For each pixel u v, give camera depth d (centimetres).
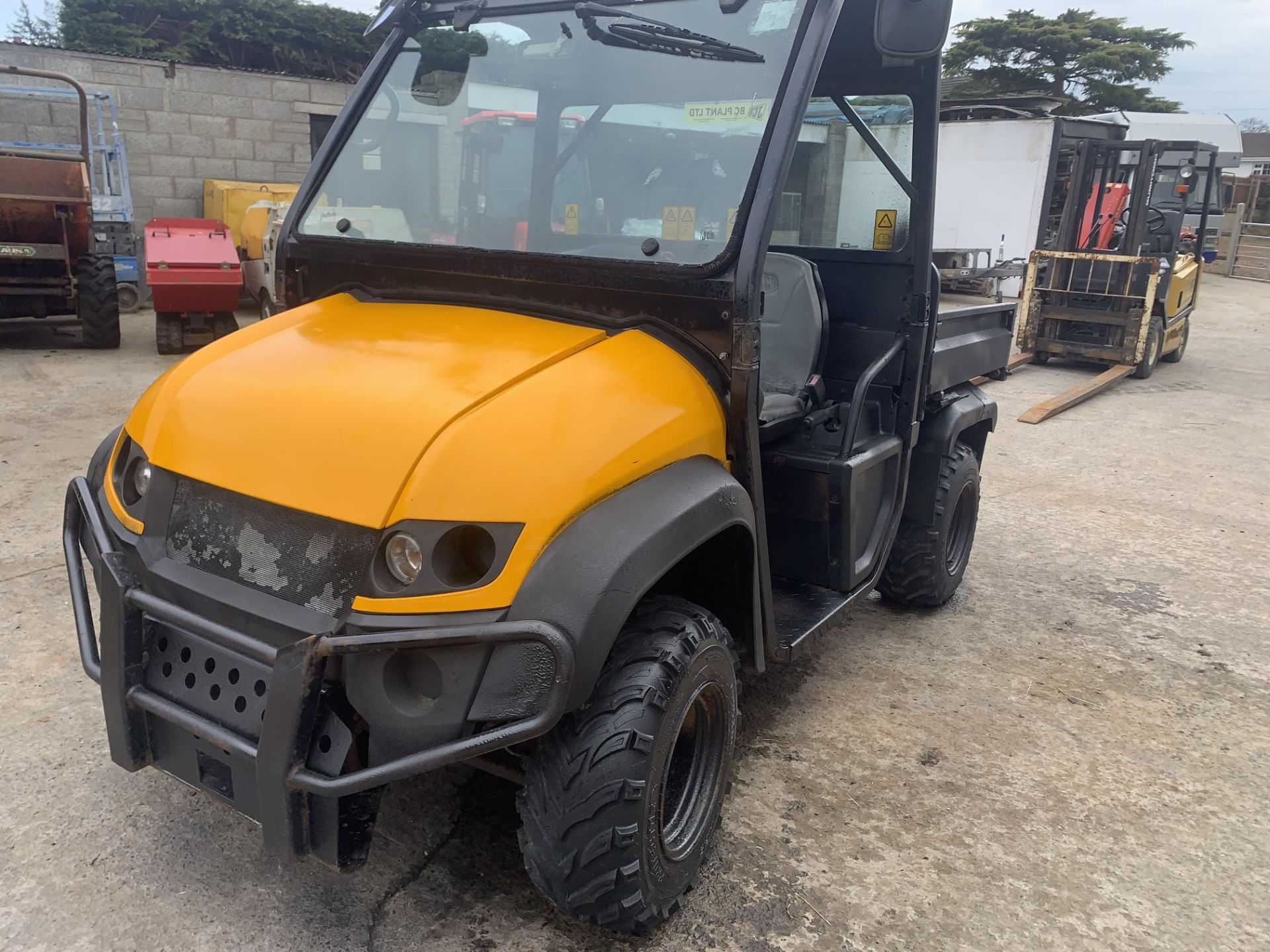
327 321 257
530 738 185
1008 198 1733
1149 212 1105
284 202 1120
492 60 278
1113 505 611
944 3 223
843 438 317
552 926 231
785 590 334
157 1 2538
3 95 1102
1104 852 274
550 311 257
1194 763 324
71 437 606
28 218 861
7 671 330
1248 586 486
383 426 203
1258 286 2244
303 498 201
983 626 427
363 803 199
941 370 376
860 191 352
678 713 216
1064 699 364
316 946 221
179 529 218
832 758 314
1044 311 1095
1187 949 238
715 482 228
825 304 350
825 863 261
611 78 261
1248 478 679
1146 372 1068
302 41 2664
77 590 245
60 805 263
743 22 254
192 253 856
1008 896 253
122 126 1218
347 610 194
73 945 217
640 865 208
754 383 242
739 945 229
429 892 241
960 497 428
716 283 236
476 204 274
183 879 239
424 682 194
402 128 287
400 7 294
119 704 214
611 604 193
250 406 219
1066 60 4044
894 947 232
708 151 249
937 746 325
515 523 194
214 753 205
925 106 326
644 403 224
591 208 261
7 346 901
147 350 917
